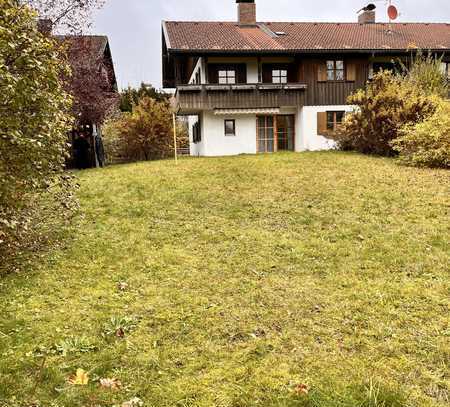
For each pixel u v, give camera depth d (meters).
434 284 5.48
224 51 20.64
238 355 4.08
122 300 5.35
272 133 22.75
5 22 5.62
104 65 20.09
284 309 4.98
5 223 5.45
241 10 25.34
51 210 8.54
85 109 15.66
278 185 11.28
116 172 14.02
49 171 6.40
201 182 11.91
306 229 7.96
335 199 9.74
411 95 16.11
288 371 3.79
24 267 6.37
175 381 3.71
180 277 6.04
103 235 7.89
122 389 3.60
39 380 3.69
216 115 21.95
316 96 22.14
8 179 5.47
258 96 21.53
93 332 4.56
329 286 5.59
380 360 3.91
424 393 3.45
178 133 22.31
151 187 11.41
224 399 3.46
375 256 6.52
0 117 5.27
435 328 4.42
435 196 9.59
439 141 13.13
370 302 5.06
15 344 4.29
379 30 26.14
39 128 5.84
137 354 4.13
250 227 8.18
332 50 21.42
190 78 27.81
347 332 4.43
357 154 16.89
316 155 16.77
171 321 4.79
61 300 5.36
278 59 22.92
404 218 8.27
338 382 3.57
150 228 8.27
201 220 8.68
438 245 6.86
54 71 6.02
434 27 27.38
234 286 5.68
